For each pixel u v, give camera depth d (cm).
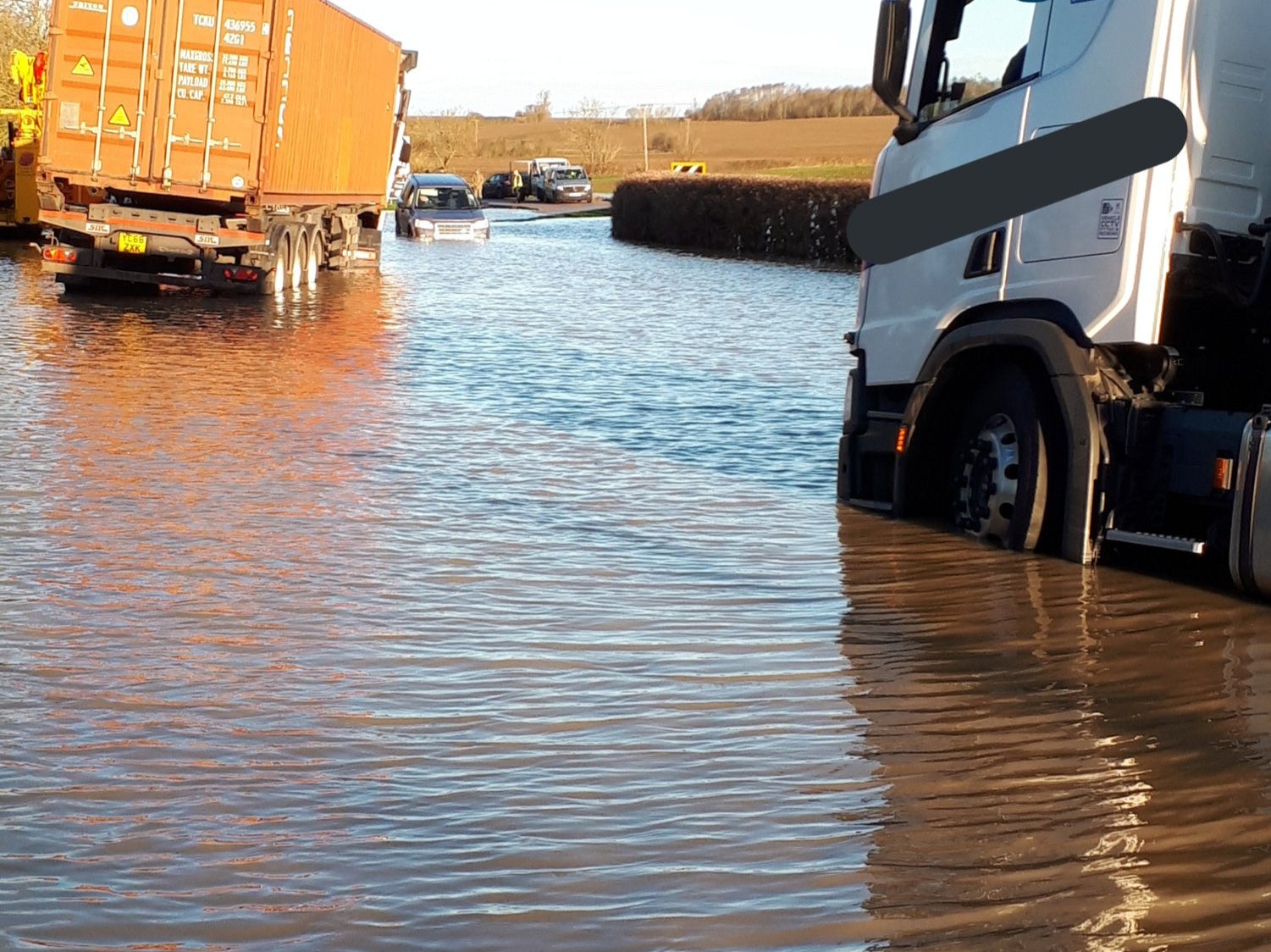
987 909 392
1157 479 750
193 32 2073
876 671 607
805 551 827
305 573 749
